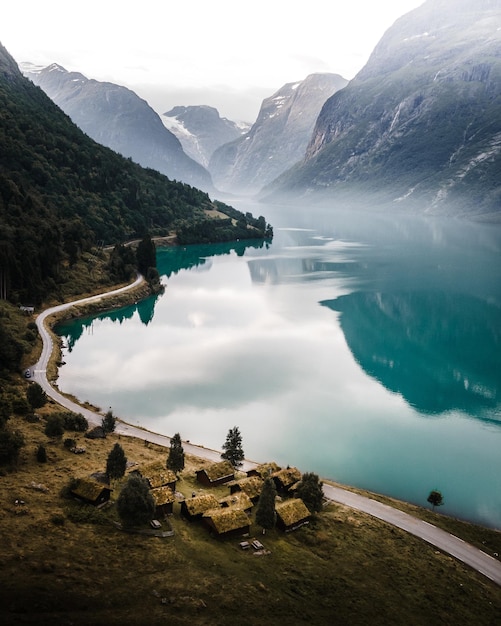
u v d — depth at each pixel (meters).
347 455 115.75
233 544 75.75
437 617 67.12
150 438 115.00
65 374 153.25
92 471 89.75
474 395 149.25
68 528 72.19
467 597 71.44
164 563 68.50
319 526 83.12
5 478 83.06
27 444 97.94
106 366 160.75
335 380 156.38
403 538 83.19
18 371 144.75
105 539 71.50
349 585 70.19
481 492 103.75
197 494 87.75
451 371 166.00
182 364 164.88
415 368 167.75
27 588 59.84
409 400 144.75
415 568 75.75
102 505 79.31
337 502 93.56
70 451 98.38
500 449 120.69
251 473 97.31
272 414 133.38
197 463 103.00
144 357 169.62
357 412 136.50
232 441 102.88
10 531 69.06
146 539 73.12
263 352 178.00
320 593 67.94
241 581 67.62
